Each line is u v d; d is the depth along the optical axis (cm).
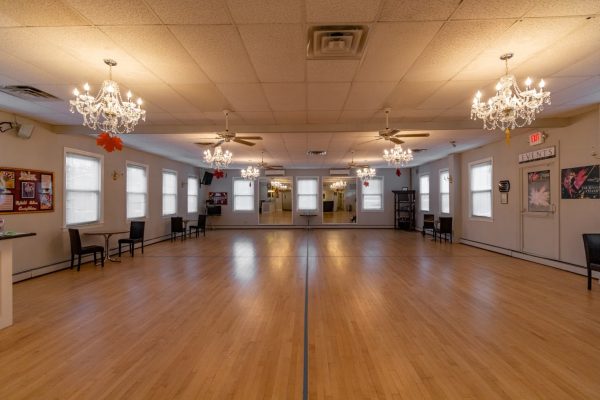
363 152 937
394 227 1405
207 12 251
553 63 346
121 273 588
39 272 566
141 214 909
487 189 834
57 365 263
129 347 295
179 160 1106
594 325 339
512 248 730
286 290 474
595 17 260
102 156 734
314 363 265
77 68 351
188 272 595
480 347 292
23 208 541
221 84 399
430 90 424
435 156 1038
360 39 294
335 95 441
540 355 276
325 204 1684
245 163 1195
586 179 536
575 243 562
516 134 686
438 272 587
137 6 242
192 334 322
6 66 344
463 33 285
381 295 447
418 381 239
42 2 235
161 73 365
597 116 513
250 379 242
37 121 568
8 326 343
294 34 285
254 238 1106
